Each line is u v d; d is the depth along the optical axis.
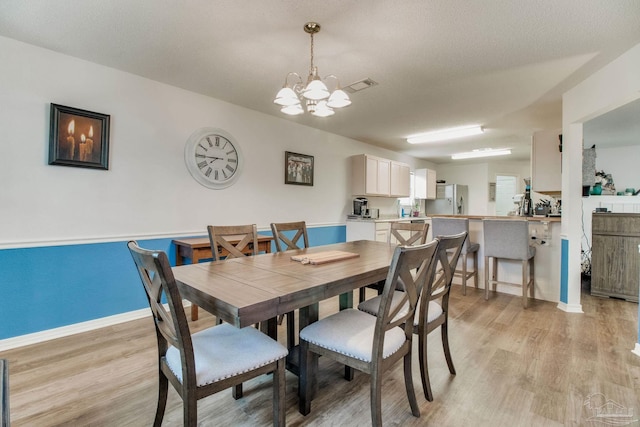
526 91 3.05
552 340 2.38
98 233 2.61
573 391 1.72
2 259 2.20
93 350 2.20
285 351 1.34
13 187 2.23
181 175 3.12
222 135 3.40
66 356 2.11
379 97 3.22
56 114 2.36
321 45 2.23
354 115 3.87
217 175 3.38
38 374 1.88
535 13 1.83
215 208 3.40
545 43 2.17
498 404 1.62
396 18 1.90
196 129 3.21
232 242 3.07
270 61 2.49
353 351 1.38
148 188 2.89
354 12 1.84
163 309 1.19
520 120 4.02
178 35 2.12
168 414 1.54
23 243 2.27
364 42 2.18
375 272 1.71
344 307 2.18
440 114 3.80
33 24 2.01
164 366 1.32
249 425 1.47
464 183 7.72
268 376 1.91
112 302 2.69
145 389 1.75
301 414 1.54
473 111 3.67
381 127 4.46
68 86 2.43
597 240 3.58
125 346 2.26
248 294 1.24
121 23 1.99
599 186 4.76
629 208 4.64
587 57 2.37
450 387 1.77
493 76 2.71
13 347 2.22
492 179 7.47
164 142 2.98
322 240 4.75
